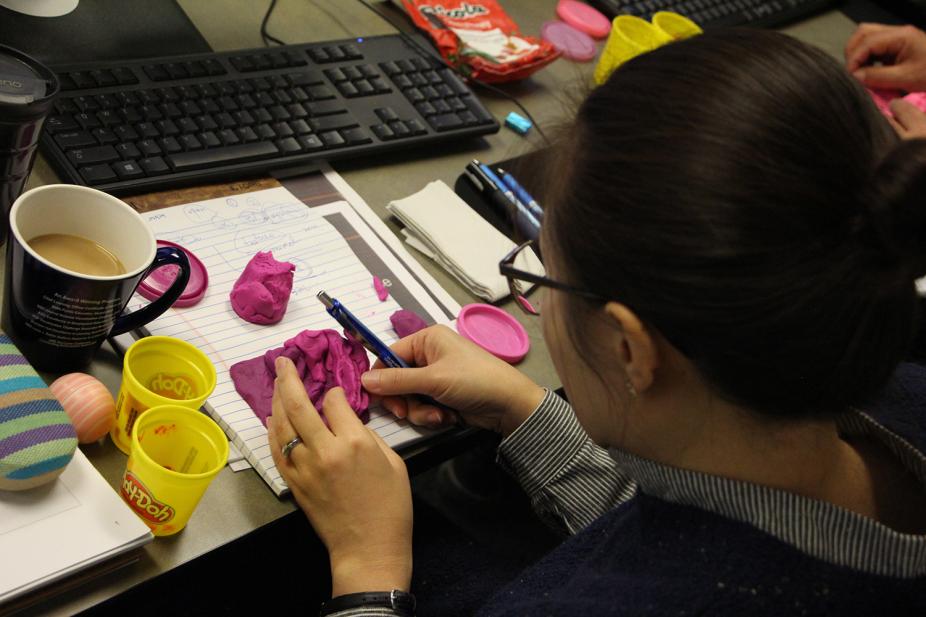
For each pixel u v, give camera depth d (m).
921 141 0.47
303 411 0.68
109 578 0.59
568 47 1.31
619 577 0.59
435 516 0.98
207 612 0.92
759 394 0.52
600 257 0.51
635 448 0.63
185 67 0.93
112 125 0.85
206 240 0.83
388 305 0.85
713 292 0.48
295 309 0.81
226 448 0.61
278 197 0.91
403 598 0.67
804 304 0.48
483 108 1.09
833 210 0.47
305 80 0.99
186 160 0.86
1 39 0.90
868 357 0.52
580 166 0.52
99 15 0.98
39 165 0.83
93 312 0.64
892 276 0.48
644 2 1.39
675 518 0.59
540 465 0.82
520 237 0.89
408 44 1.13
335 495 0.67
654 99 0.50
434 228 0.92
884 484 0.64
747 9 1.48
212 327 0.76
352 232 0.91
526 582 0.68
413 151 1.05
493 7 1.27
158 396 0.62
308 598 0.95
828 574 0.53
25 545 0.55
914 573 0.55
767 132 0.47
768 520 0.55
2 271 0.74
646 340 0.52
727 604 0.53
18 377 0.60
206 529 0.64
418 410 0.77
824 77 0.50
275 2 1.18
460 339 0.81
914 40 1.39
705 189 0.47
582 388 0.63
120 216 0.68
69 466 0.61
